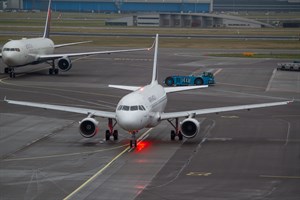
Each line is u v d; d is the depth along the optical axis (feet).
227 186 432.66
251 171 474.08
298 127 654.12
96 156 524.11
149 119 552.82
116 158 515.91
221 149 549.54
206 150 545.44
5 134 617.62
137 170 477.36
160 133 617.62
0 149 552.82
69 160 510.99
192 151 541.34
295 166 489.26
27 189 427.33
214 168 483.10
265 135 612.70
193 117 580.30
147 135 608.19
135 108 540.52
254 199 402.52
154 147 557.33
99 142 579.07
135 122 531.91
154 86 636.48
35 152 540.93
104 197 407.85
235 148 553.64
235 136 607.37
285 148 554.46
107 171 474.90
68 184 439.63
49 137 603.67
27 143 577.43
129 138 595.47
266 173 468.34
